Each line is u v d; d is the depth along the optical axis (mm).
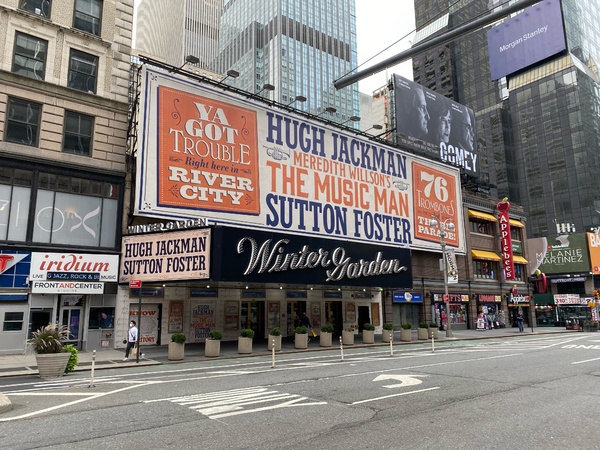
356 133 36562
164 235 23078
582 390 11047
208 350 20250
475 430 7402
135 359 19094
